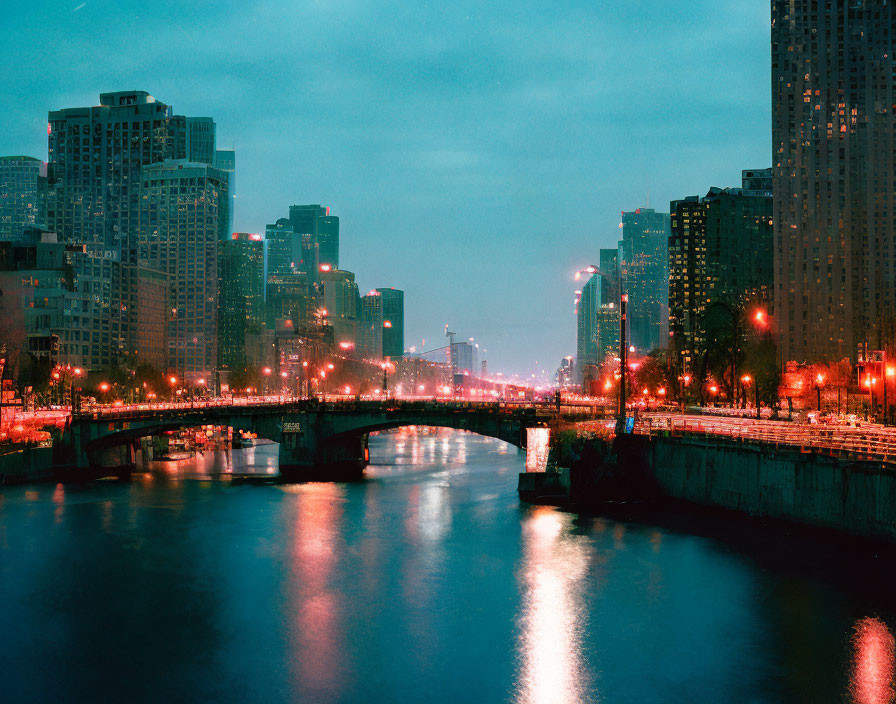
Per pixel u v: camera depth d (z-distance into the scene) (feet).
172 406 552.82
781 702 151.53
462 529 297.74
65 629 195.11
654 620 192.44
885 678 160.04
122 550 271.69
